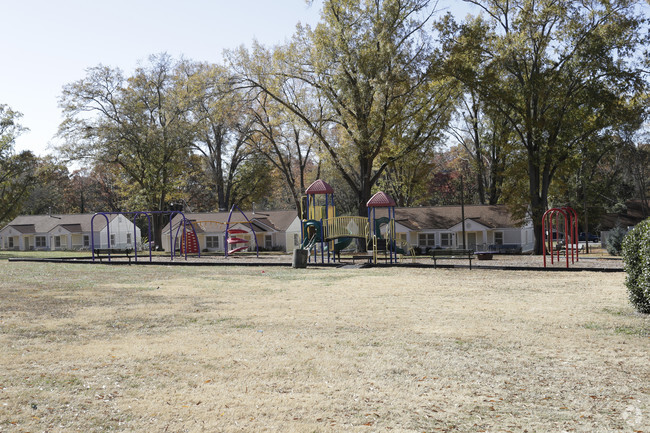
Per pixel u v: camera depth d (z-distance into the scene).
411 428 5.71
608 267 25.03
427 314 12.79
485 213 53.38
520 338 10.04
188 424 5.77
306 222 33.84
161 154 57.78
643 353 8.88
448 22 39.19
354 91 39.88
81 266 31.42
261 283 20.73
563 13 37.09
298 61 43.94
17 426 5.64
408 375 7.68
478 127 55.81
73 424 5.72
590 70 37.34
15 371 7.70
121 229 70.81
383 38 38.16
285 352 8.94
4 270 28.19
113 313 13.12
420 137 44.31
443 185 81.00
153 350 9.04
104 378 7.39
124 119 56.31
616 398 6.70
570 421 5.94
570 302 14.67
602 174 72.06
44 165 55.84
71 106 54.28
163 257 42.19
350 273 24.97
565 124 38.47
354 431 5.60
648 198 70.12
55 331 10.73
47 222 72.81
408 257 38.47
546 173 40.41
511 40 38.31
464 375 7.69
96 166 60.44
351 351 9.02
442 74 39.09
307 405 6.38
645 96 38.97
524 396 6.79
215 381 7.33
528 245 54.69
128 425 5.72
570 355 8.80
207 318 12.34
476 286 18.89
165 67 58.62
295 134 59.66
